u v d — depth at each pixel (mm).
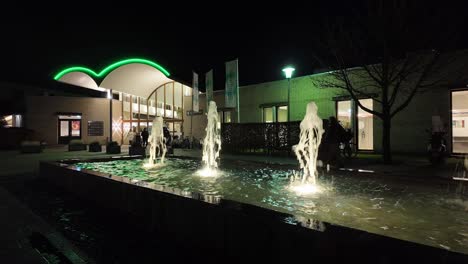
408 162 12984
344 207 5387
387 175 7395
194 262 3695
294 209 5277
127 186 5527
